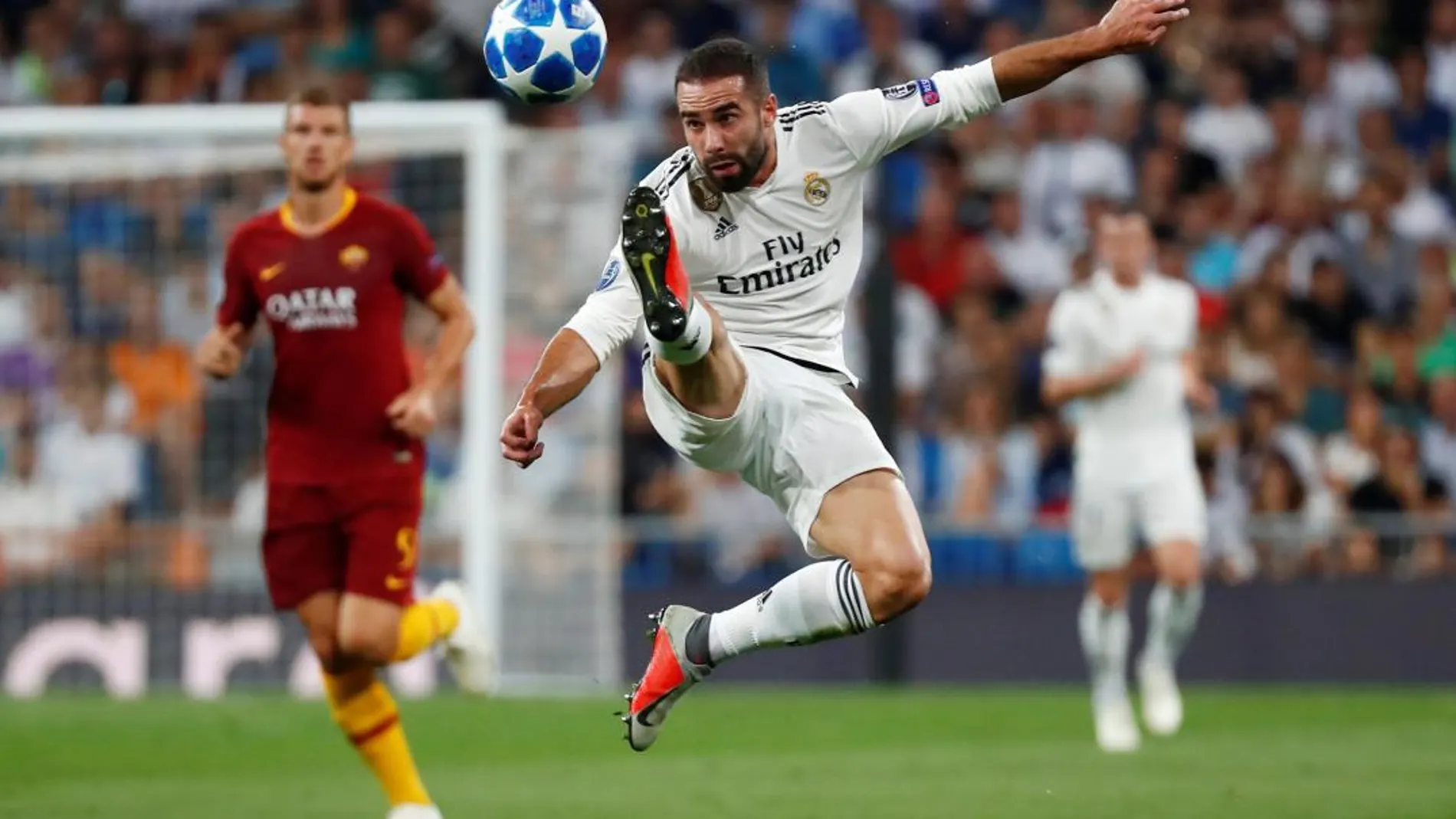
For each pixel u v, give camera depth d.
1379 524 41.62
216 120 39.44
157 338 43.72
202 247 43.75
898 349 44.72
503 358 43.22
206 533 42.53
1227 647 41.88
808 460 19.52
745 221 19.31
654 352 19.03
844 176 19.42
